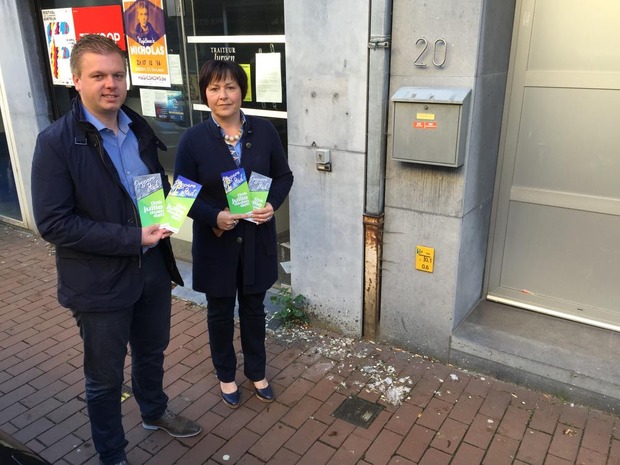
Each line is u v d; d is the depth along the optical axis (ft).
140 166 7.64
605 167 10.24
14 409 10.14
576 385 9.61
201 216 8.34
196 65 13.92
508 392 10.11
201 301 13.99
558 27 9.99
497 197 11.52
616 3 9.39
